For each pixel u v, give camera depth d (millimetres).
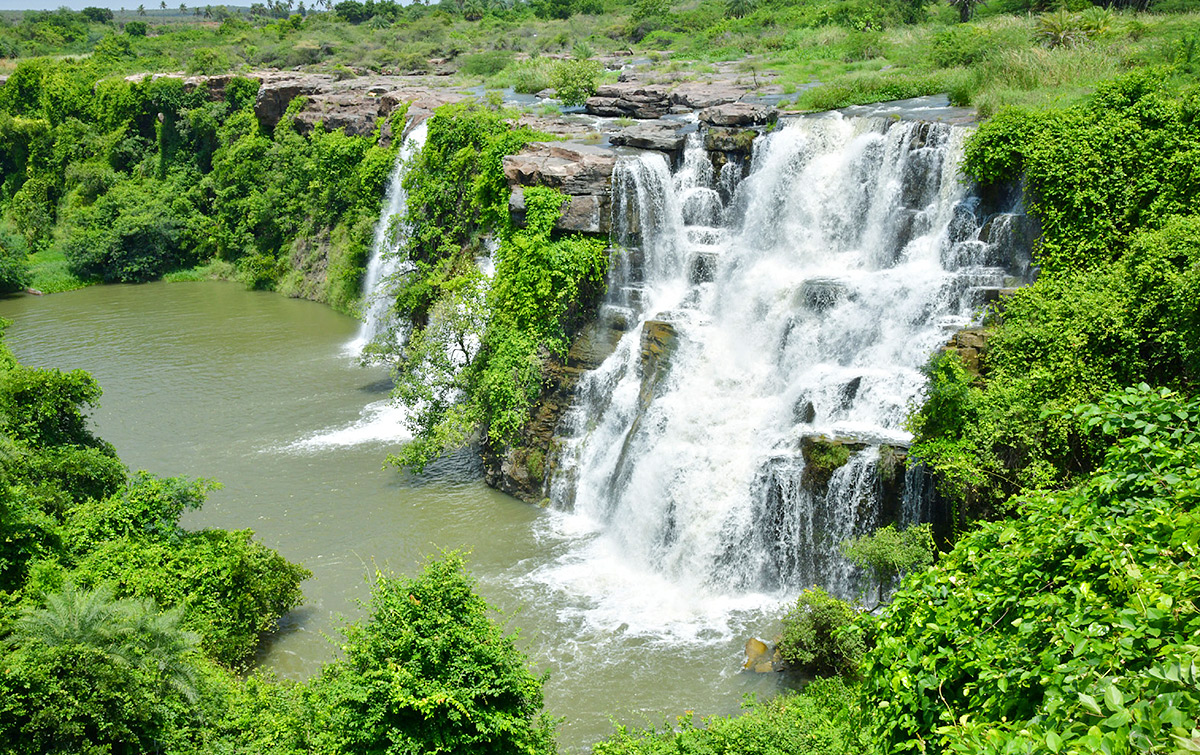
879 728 13727
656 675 25953
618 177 39438
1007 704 11703
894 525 27844
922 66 52812
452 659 18859
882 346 32406
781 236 39031
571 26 112625
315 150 72188
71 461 30719
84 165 91438
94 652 19875
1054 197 31344
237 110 87375
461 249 47438
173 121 90250
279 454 40906
